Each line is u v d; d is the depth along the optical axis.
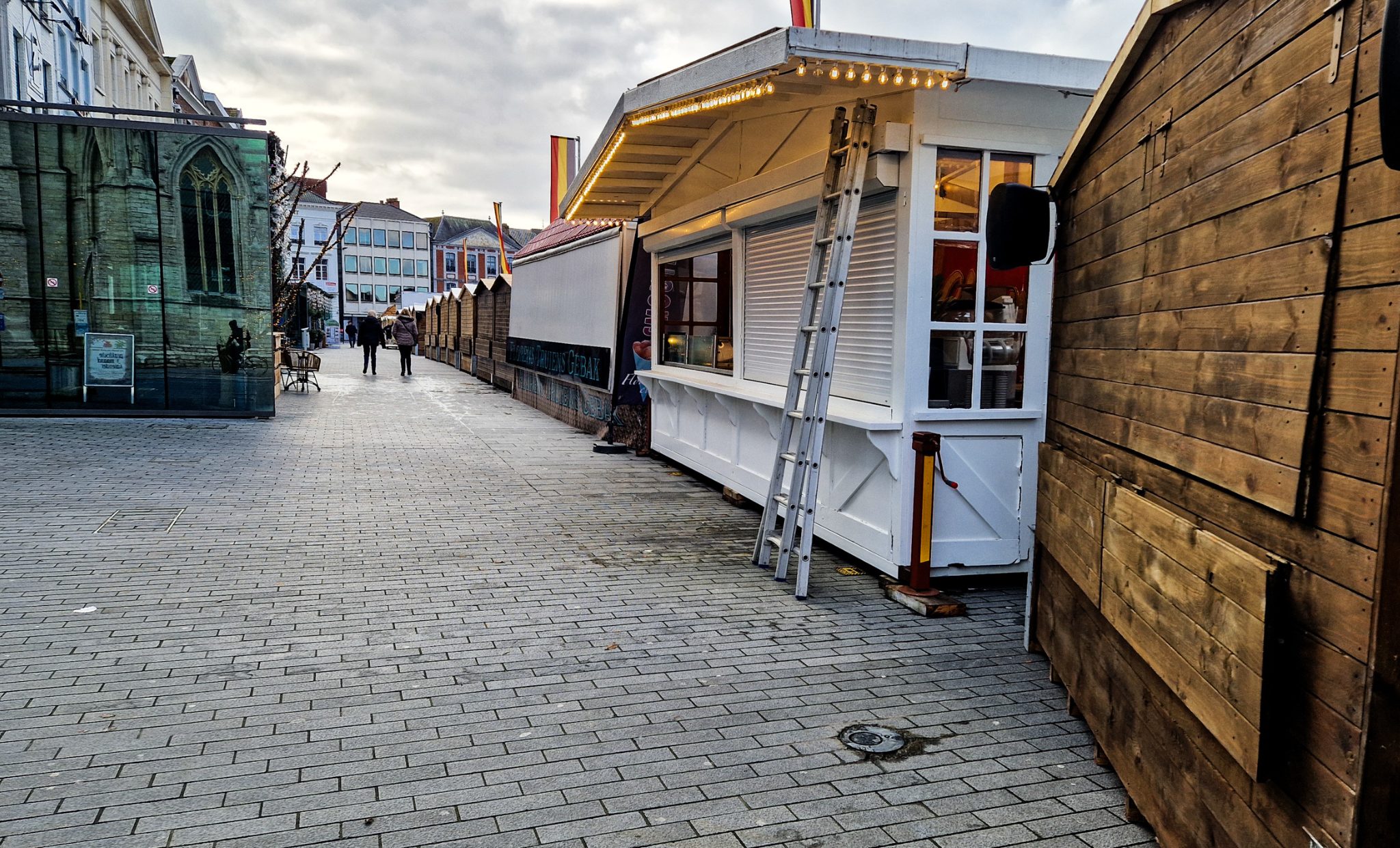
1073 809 3.29
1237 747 2.12
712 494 9.45
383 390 21.80
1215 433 2.39
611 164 9.13
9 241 12.83
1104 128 3.57
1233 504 2.31
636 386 12.30
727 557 6.85
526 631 5.11
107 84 27.00
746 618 5.44
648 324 12.25
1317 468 1.90
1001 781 3.49
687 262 10.48
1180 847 2.69
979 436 6.13
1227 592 2.19
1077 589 3.93
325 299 53.41
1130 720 3.18
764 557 6.64
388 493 8.96
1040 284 6.15
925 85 5.40
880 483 6.27
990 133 5.89
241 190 13.63
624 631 5.14
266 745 3.65
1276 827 2.09
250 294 13.92
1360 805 1.70
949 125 5.80
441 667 4.54
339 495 8.77
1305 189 1.98
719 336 9.45
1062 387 4.20
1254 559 2.06
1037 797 3.37
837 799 3.33
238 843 2.96
